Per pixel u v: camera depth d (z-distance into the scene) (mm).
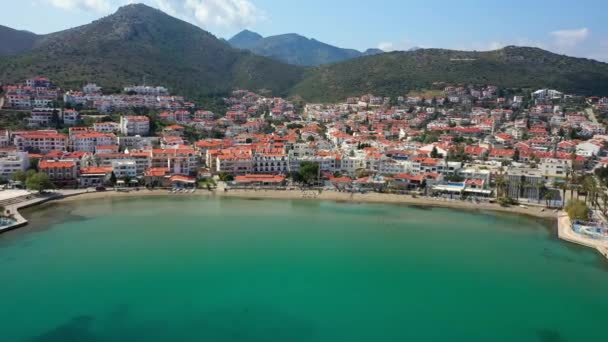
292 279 106375
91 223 145375
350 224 151375
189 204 172875
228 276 107125
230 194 189375
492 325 87938
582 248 130750
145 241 129625
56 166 188000
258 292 99438
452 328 86750
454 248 129250
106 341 79562
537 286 104812
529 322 89375
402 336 83562
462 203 179625
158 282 102938
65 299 93812
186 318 88000
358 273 110688
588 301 98125
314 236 137875
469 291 102062
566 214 162625
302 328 85438
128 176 199500
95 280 103062
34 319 86000
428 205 177875
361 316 90438
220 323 86500
